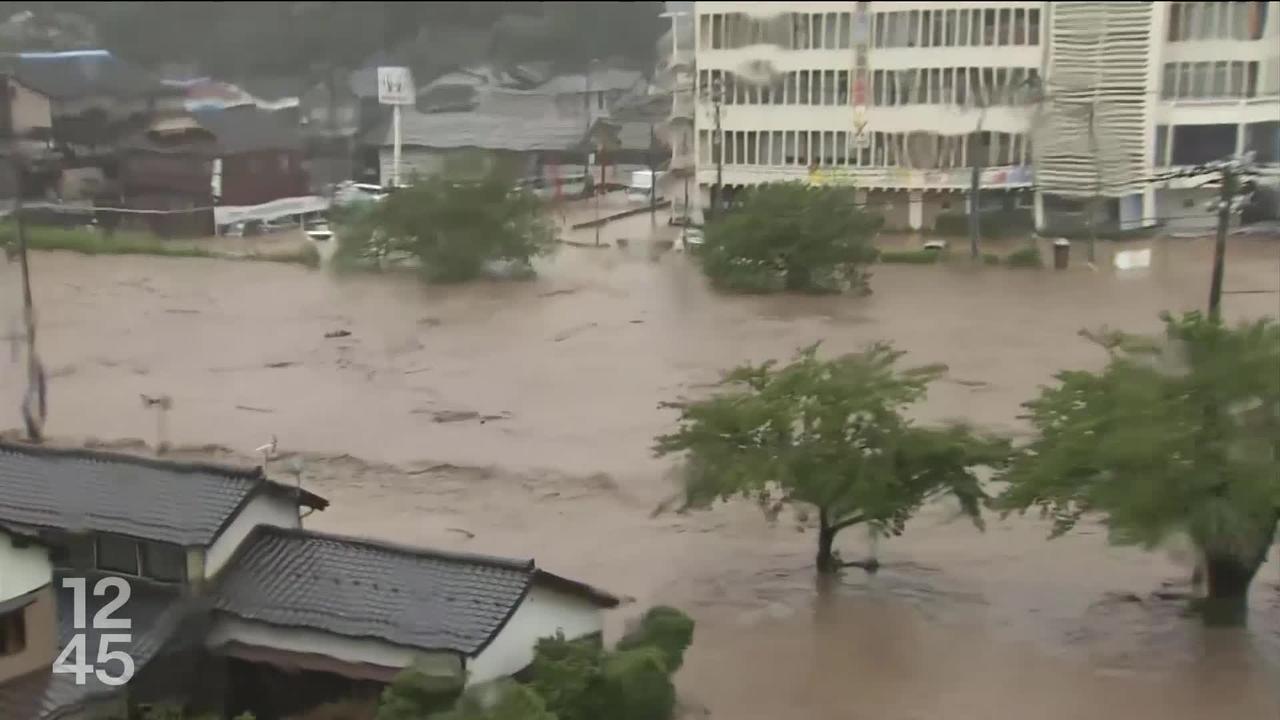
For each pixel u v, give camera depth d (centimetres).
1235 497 2338
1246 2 6894
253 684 2002
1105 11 7012
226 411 4106
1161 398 2462
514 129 10325
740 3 7788
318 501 2308
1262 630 2531
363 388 4406
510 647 1942
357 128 10431
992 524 3091
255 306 5778
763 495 2731
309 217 8594
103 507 2125
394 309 5766
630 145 10112
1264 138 6931
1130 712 2209
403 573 2036
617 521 3148
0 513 2128
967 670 2366
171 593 2052
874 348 3406
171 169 8075
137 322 5375
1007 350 4769
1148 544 2364
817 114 7719
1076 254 6694
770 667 2373
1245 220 6128
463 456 3653
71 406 4119
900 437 2656
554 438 3819
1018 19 7244
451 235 6300
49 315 5412
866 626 2552
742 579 2791
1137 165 7056
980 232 7381
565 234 8112
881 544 2983
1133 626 2555
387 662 1912
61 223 7869
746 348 4919
